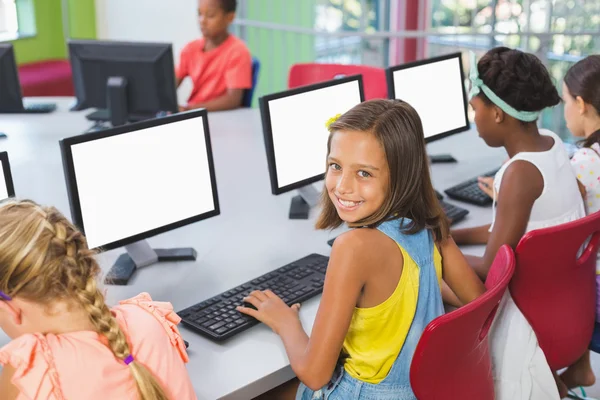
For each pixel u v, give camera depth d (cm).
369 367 151
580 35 436
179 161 193
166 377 125
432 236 157
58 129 327
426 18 489
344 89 235
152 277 192
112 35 559
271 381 153
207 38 370
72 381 114
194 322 166
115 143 179
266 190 255
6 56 339
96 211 178
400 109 148
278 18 531
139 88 317
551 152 195
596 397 255
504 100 192
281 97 216
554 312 181
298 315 171
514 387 169
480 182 245
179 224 195
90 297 116
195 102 376
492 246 190
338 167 150
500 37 465
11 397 114
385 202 148
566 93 223
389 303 147
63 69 520
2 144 302
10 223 113
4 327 120
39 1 535
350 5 518
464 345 140
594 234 182
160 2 541
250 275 194
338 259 145
